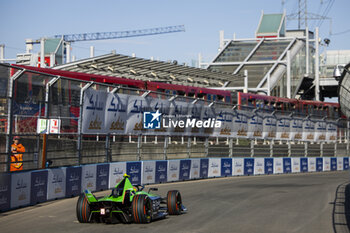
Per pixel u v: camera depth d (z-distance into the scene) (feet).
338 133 117.50
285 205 44.86
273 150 97.81
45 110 47.42
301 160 103.60
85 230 31.37
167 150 72.08
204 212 39.83
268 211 40.63
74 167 51.24
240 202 46.78
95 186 55.36
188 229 31.68
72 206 43.73
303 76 294.05
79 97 53.36
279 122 99.14
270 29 391.45
